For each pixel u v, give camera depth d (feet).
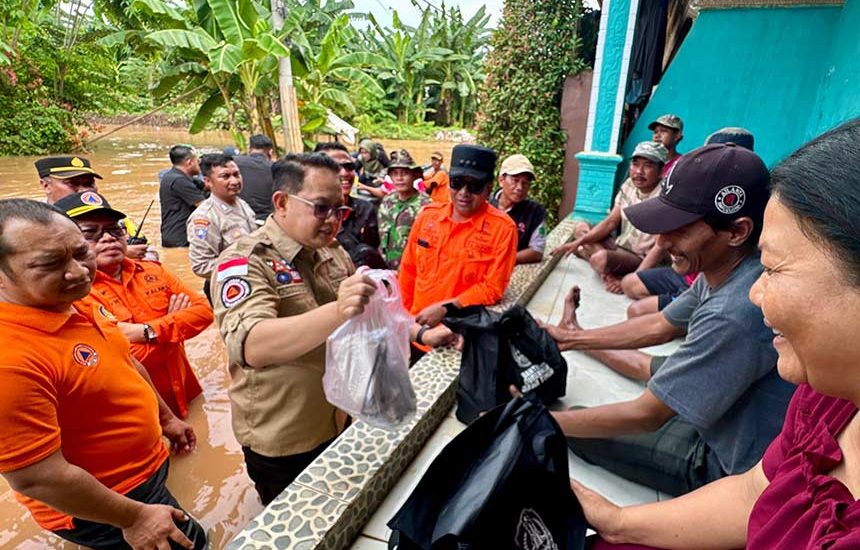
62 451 4.64
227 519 7.29
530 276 10.78
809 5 14.08
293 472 5.85
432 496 3.28
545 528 3.31
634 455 5.18
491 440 3.43
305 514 4.04
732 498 3.20
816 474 2.16
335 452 4.84
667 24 20.93
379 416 4.60
